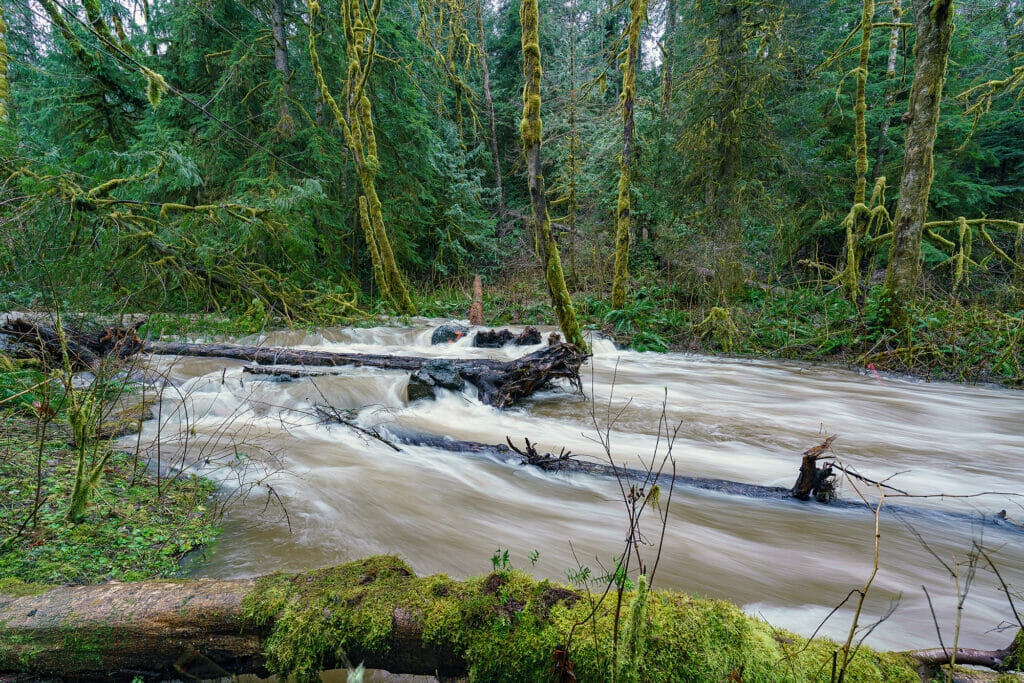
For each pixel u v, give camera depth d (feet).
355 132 37.19
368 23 38.32
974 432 16.25
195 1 38.60
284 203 32.32
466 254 59.57
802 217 43.88
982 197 47.88
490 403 18.70
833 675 3.92
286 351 23.26
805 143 45.47
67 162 27.61
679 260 39.88
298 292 33.83
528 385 19.51
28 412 12.21
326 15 42.22
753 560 8.57
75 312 19.01
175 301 29.68
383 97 49.01
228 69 39.34
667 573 8.12
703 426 16.56
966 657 4.36
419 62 49.32
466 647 4.65
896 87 45.60
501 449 13.25
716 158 42.37
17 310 18.66
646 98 48.24
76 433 8.57
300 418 16.17
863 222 32.32
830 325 29.45
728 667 4.18
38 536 7.59
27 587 5.41
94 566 7.14
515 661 4.50
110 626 4.87
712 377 24.27
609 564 8.29
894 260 26.00
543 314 39.88
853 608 7.31
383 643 4.75
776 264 40.50
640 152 48.06
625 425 16.66
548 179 64.49
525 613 4.72
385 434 14.89
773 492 10.94
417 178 54.24
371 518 9.64
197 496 10.03
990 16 31.83
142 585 5.35
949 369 24.29
